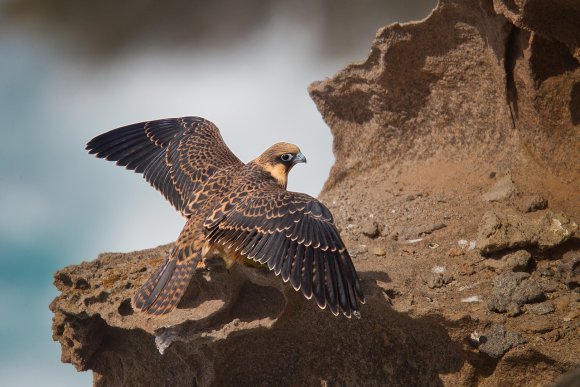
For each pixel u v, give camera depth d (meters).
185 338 11.70
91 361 13.06
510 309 11.30
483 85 13.89
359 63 14.34
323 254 10.25
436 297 11.62
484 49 13.68
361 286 10.66
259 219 10.59
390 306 11.21
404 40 13.88
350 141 14.91
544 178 13.40
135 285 12.38
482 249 12.17
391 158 14.71
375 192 14.16
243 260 11.16
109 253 13.56
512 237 12.14
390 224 13.25
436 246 12.62
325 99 14.86
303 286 10.12
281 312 11.59
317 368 12.17
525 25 12.33
